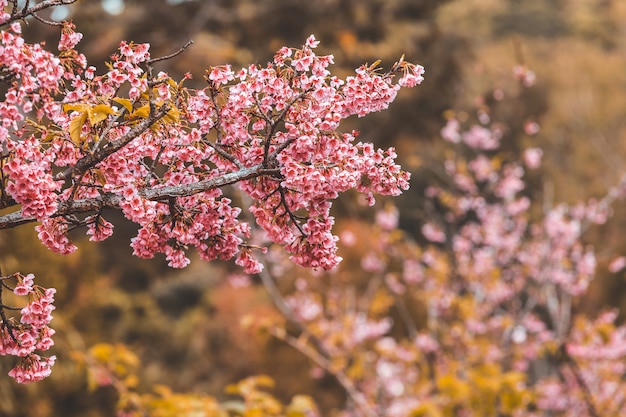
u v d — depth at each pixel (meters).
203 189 2.79
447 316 10.80
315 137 2.73
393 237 11.23
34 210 2.45
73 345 9.42
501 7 35.88
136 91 2.76
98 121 2.64
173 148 2.91
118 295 21.05
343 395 18.23
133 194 2.64
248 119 2.87
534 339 10.35
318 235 2.85
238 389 6.45
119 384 6.86
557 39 34.28
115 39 14.30
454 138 12.25
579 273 11.09
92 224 2.80
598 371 10.01
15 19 2.57
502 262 11.45
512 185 11.94
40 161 2.60
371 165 2.77
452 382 6.87
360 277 15.41
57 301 12.30
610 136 25.73
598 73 28.06
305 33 15.27
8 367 9.16
